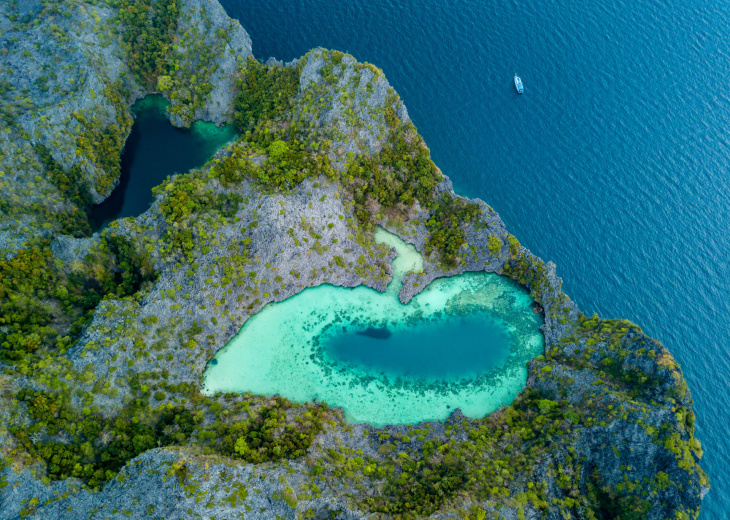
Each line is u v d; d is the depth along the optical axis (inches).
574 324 4485.7
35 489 2972.4
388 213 4820.4
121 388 3580.2
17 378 3238.2
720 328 4397.1
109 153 4803.2
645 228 4891.7
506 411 4089.6
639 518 3565.5
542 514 3385.8
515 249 4702.3
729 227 4869.6
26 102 4439.0
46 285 3818.9
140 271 4124.0
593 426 3703.3
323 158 4544.8
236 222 4347.9
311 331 4389.8
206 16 5201.8
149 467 3144.7
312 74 4909.0
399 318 4554.6
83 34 4884.4
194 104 5191.9
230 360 4163.4
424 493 3380.9
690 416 3661.4
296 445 3543.3
